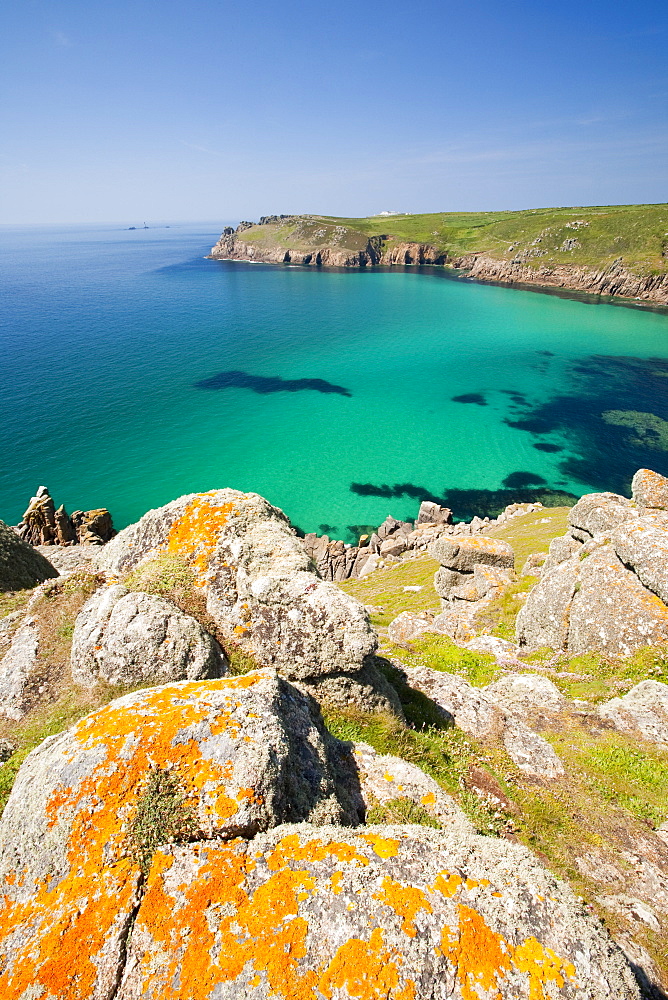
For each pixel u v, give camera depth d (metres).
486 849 7.34
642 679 19.17
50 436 117.31
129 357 180.50
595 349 185.75
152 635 11.88
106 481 99.50
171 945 5.97
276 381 160.62
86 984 5.71
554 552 29.08
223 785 7.28
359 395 150.25
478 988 5.67
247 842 7.00
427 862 6.91
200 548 14.95
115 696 11.66
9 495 92.00
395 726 12.20
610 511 26.45
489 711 14.84
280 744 7.98
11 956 6.02
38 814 7.10
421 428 127.62
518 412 135.88
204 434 123.06
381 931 6.00
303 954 5.87
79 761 7.40
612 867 10.57
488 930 6.11
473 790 11.52
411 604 45.28
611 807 12.45
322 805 8.20
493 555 33.66
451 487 100.12
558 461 109.75
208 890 6.36
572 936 6.18
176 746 7.56
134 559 16.23
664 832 11.75
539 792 12.28
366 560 74.81
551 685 18.31
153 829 6.87
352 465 109.31
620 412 134.38
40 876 6.69
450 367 172.50
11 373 159.38
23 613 15.40
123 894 6.32
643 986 7.96
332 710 12.16
